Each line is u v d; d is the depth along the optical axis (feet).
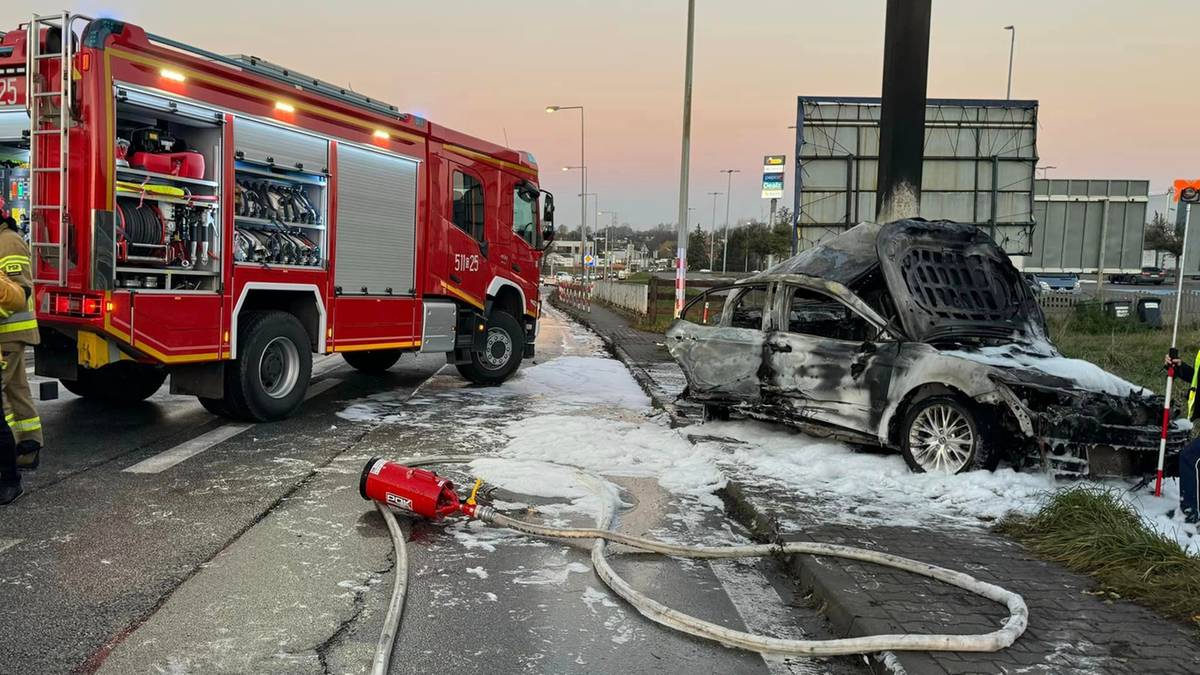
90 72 20.57
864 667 11.69
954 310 23.17
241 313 26.03
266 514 17.40
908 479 20.47
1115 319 64.49
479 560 15.34
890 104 31.65
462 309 36.50
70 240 20.94
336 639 11.81
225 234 24.29
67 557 14.51
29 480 19.17
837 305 27.53
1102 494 16.83
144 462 21.30
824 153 65.92
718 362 26.76
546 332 77.36
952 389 20.88
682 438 26.23
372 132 30.27
